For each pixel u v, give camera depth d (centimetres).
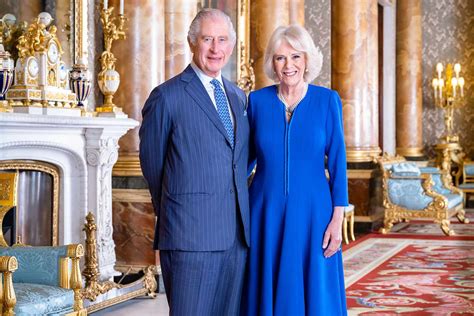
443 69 1744
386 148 1664
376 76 1322
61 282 480
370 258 957
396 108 1694
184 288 367
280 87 396
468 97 1720
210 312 374
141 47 758
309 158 388
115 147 672
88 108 743
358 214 1252
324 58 1454
